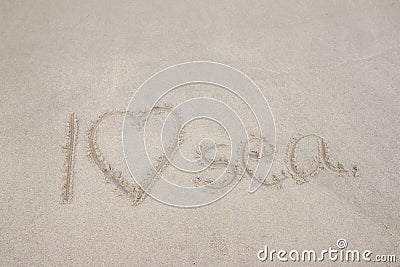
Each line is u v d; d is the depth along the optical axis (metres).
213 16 2.36
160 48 2.20
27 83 2.04
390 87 2.04
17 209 1.67
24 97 1.99
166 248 1.60
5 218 1.65
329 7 2.40
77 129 1.89
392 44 2.21
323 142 1.87
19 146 1.84
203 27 2.30
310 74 2.09
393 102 1.99
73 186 1.74
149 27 2.29
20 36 2.23
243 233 1.64
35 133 1.88
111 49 2.19
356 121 1.93
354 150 1.85
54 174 1.76
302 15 2.36
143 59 2.15
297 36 2.26
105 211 1.68
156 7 2.40
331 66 2.12
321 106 1.98
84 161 1.80
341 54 2.17
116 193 1.72
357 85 2.05
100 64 2.12
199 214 1.68
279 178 1.77
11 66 2.10
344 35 2.26
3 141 1.85
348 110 1.97
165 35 2.26
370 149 1.85
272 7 2.41
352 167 1.80
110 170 1.78
